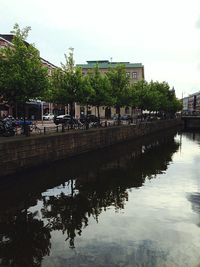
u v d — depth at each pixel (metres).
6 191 22.53
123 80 55.53
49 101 40.41
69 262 12.76
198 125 112.38
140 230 15.90
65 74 41.00
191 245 14.09
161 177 28.02
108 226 16.50
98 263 12.59
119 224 16.78
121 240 14.74
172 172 30.27
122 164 34.50
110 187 24.55
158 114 103.50
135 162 35.97
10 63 28.86
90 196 22.11
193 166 33.66
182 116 105.88
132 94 59.62
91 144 39.34
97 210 19.08
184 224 16.59
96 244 14.34
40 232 15.80
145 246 14.05
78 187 24.44
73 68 41.28
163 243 14.31
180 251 13.50
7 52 29.50
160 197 21.67
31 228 16.31
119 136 50.66
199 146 52.88
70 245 14.34
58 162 31.09
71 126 39.44
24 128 29.69
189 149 48.56
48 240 14.88
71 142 33.88
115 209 19.23
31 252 13.65
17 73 27.61
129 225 16.62
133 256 13.11
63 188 24.08
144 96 73.62
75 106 85.94
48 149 29.22
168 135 75.69
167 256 13.05
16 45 29.47
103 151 43.09
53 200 21.05
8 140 24.47
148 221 17.12
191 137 71.00
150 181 26.47
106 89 48.22
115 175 28.80
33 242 14.62
